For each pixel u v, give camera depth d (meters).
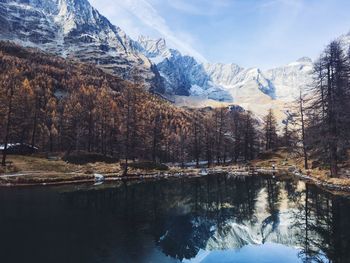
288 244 19.22
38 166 51.12
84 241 18.72
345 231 21.14
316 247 18.47
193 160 119.44
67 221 23.00
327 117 42.72
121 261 15.98
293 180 50.38
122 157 83.81
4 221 22.30
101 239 19.30
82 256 16.36
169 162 109.38
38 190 36.47
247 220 25.33
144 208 29.34
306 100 61.16
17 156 57.44
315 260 16.50
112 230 21.36
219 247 18.95
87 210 26.92
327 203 30.05
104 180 49.12
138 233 21.05
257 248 18.80
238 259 17.03
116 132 86.19
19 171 46.75
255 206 30.92
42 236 19.28
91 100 89.88
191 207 30.44
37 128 91.38
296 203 31.09
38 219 23.19
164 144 107.44
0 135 69.62
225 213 27.92
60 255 16.30
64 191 36.62
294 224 23.47
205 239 20.39
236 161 98.06
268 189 41.72
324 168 51.12
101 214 25.80
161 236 20.61
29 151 66.69
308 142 49.34
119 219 24.56
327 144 42.16
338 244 18.80
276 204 31.45
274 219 25.36
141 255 17.02
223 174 66.94
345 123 41.56
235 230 22.58
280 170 70.44
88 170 53.22
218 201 33.84
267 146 106.19
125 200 32.97
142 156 91.12
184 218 25.92
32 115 75.62
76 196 33.59
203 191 41.12
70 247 17.58
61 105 129.38
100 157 64.31
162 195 37.25
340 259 16.41
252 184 47.84
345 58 42.81
